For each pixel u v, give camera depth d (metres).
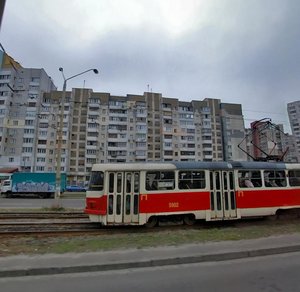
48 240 9.85
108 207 12.16
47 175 37.66
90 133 84.38
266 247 8.05
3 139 76.81
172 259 7.01
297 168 15.31
